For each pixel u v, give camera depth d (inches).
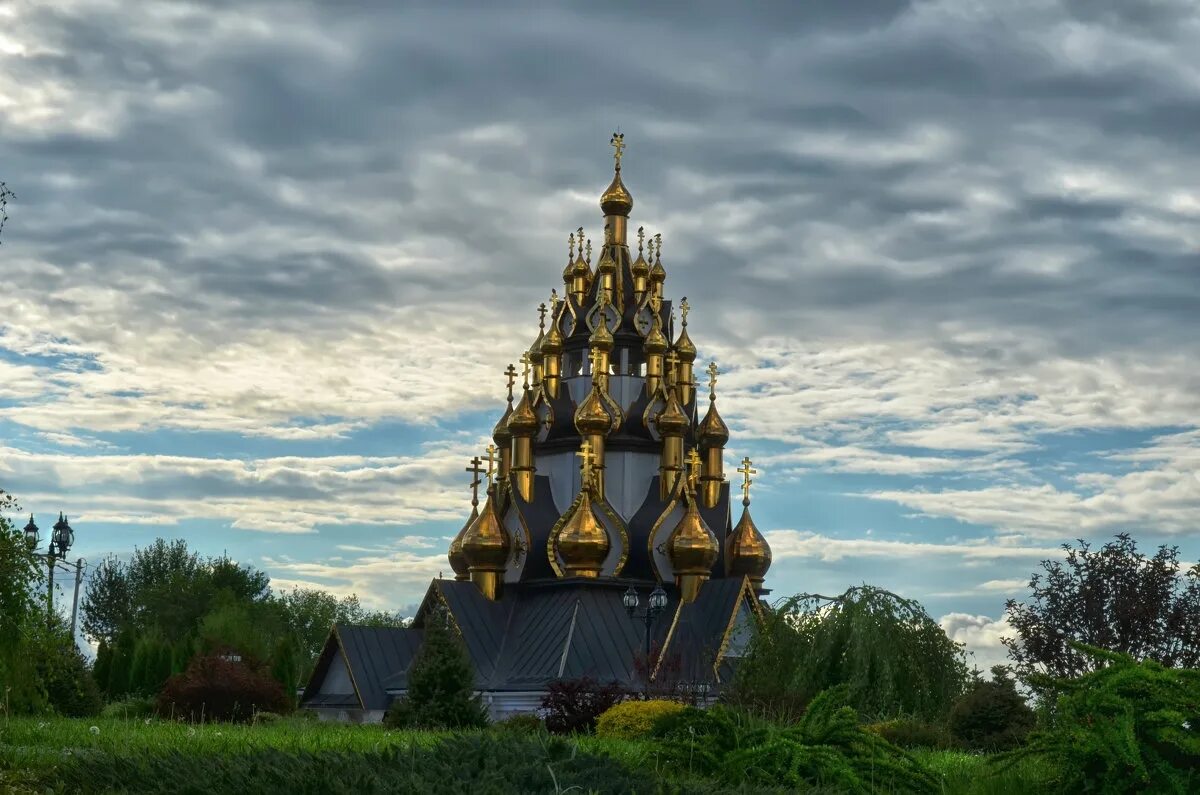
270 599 5022.1
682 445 2918.3
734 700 1389.0
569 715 1935.3
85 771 757.9
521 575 2810.0
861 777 858.8
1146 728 773.9
